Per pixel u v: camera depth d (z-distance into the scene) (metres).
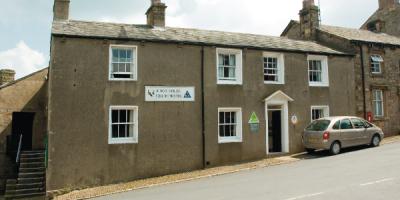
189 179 14.62
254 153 18.34
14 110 21.42
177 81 17.03
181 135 16.84
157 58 16.78
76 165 14.95
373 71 23.20
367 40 22.92
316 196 9.33
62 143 14.84
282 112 19.48
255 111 18.62
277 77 19.64
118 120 16.14
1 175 20.70
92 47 15.69
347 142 17.95
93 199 12.52
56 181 14.60
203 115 17.36
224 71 18.45
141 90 16.36
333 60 21.23
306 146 18.33
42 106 21.95
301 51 20.05
